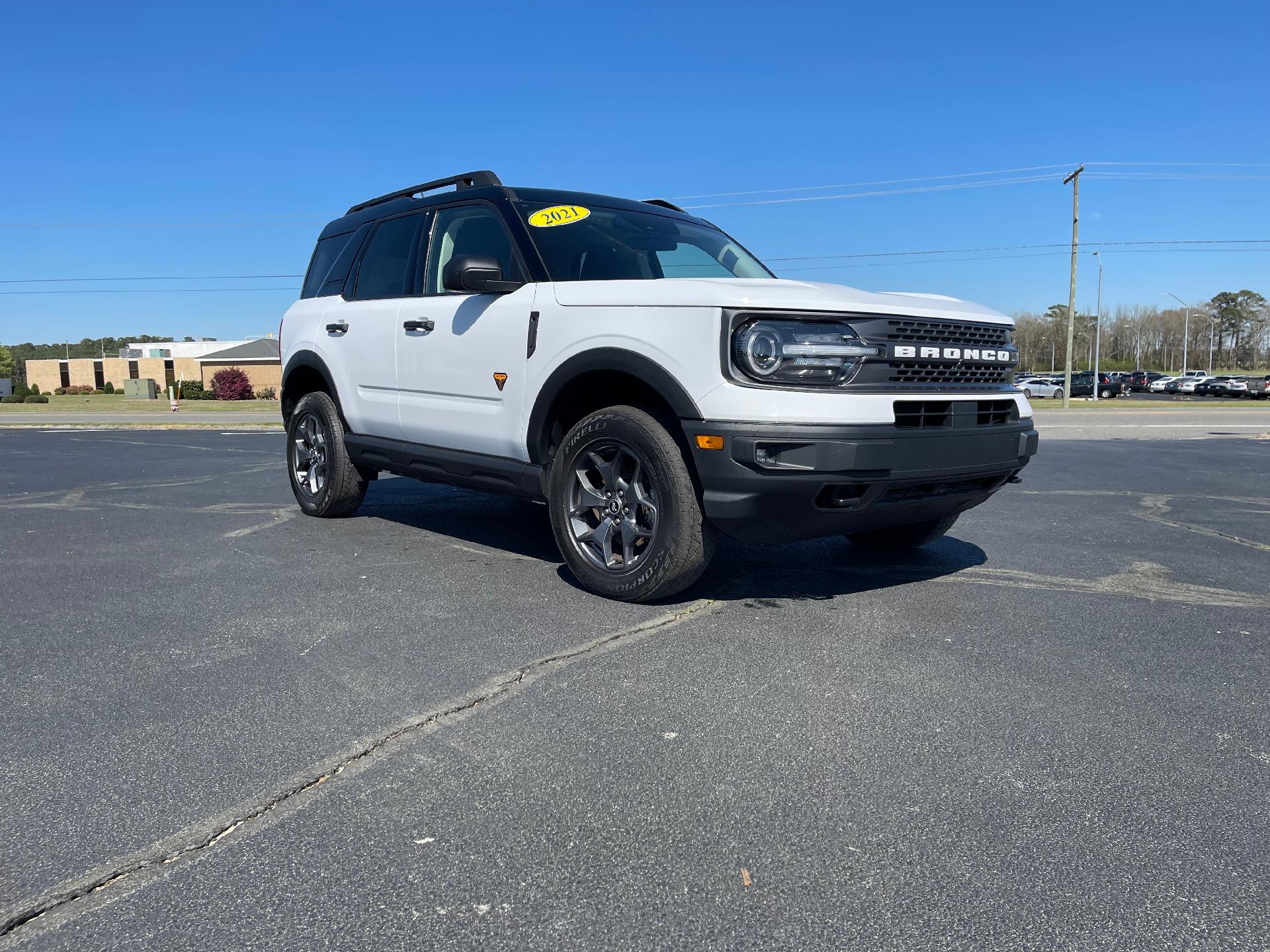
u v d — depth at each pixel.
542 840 1.98
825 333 3.41
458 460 4.67
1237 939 1.66
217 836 1.99
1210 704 2.78
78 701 2.75
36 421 23.62
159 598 3.94
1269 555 5.02
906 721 2.62
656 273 4.61
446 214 4.98
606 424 3.77
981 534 5.61
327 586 4.15
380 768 2.32
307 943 1.63
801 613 3.72
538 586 4.15
